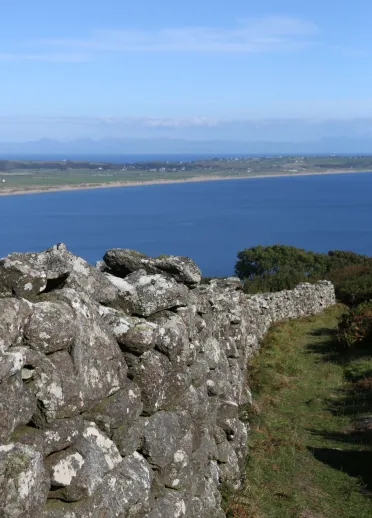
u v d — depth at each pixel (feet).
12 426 12.12
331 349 63.10
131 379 17.62
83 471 14.05
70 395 13.85
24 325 13.34
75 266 17.33
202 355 24.09
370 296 94.12
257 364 53.16
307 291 87.10
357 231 465.88
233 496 24.82
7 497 11.26
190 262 23.95
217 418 25.72
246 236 431.84
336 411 42.22
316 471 31.30
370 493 28.84
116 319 17.37
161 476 18.43
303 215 596.29
